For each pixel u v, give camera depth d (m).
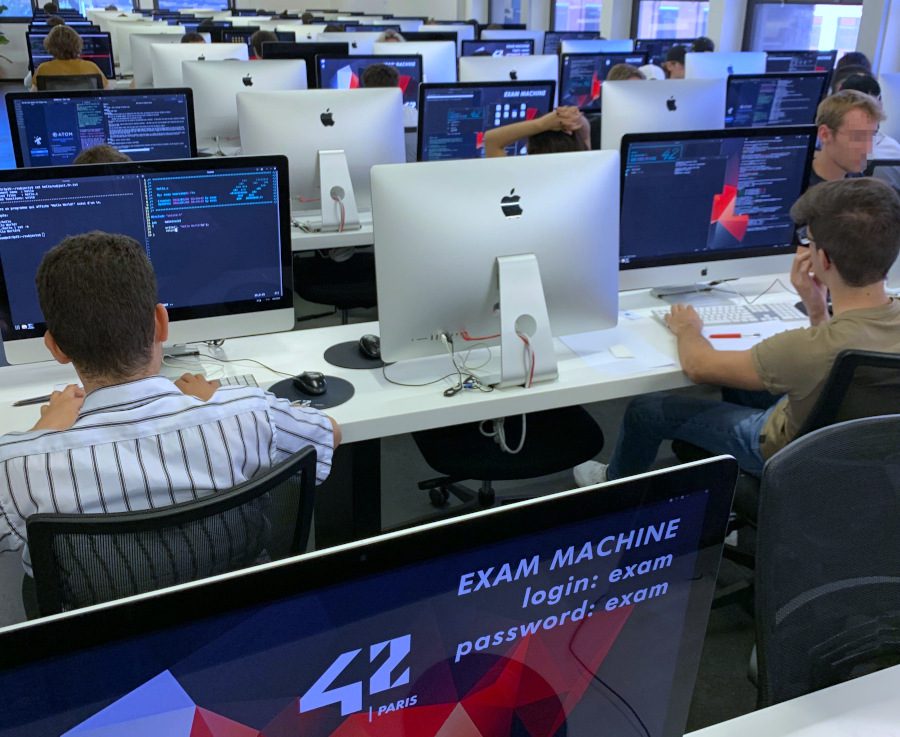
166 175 1.75
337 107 2.98
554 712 0.65
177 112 3.26
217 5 13.71
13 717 0.46
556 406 1.83
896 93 3.99
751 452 1.89
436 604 0.56
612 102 3.14
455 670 0.59
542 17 10.23
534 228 1.79
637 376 1.88
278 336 2.13
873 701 0.88
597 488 0.59
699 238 2.31
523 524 0.57
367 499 2.08
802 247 2.09
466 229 1.73
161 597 0.47
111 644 0.47
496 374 1.88
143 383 1.13
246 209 1.84
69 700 0.47
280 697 0.54
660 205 2.23
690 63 4.91
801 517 0.96
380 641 0.55
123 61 7.25
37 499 1.04
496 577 0.57
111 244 1.18
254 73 3.68
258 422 1.18
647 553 0.63
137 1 13.15
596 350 2.03
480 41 6.68
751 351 1.76
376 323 2.24
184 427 1.11
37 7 12.34
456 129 3.72
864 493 0.99
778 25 6.93
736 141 2.24
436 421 1.73
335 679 0.55
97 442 1.07
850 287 1.63
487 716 0.62
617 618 0.65
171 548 1.04
